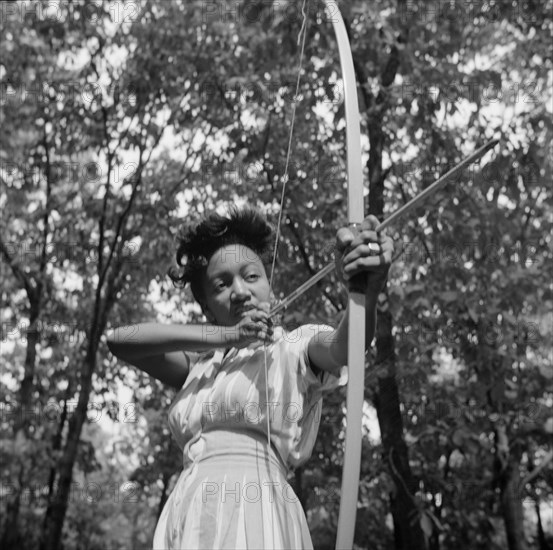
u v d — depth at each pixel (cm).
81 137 1009
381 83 788
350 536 183
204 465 209
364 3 727
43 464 955
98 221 1030
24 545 1088
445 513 988
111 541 1567
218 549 196
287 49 762
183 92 913
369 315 191
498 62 885
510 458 892
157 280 964
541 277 830
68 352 1077
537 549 1229
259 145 807
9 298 1152
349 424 186
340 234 188
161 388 1044
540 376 841
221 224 236
